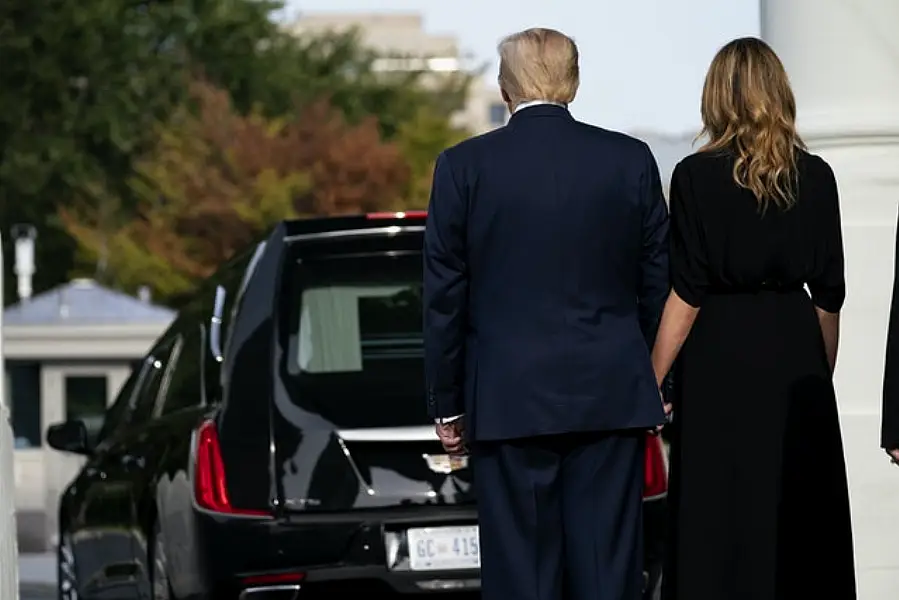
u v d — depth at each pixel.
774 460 10.02
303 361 12.70
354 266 13.02
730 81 10.09
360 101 107.00
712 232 10.02
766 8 13.49
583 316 9.79
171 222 86.31
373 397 12.51
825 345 10.48
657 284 10.09
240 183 86.56
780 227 10.02
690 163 10.09
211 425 12.55
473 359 9.88
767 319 10.05
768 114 10.00
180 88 98.12
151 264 85.19
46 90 94.88
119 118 95.31
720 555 10.05
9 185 92.50
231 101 96.19
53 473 46.25
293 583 12.27
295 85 104.31
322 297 12.89
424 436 12.32
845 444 12.91
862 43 13.11
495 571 9.91
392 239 13.12
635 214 9.88
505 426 9.71
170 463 12.98
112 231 90.00
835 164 13.08
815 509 10.05
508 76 10.02
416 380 12.62
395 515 12.23
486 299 9.84
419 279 13.03
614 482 9.91
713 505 10.05
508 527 9.88
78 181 92.94
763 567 10.01
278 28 108.25
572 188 9.77
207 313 13.78
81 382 49.34
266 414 12.48
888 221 13.04
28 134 93.75
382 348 12.79
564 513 9.92
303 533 12.23
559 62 9.95
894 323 8.62
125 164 96.12
